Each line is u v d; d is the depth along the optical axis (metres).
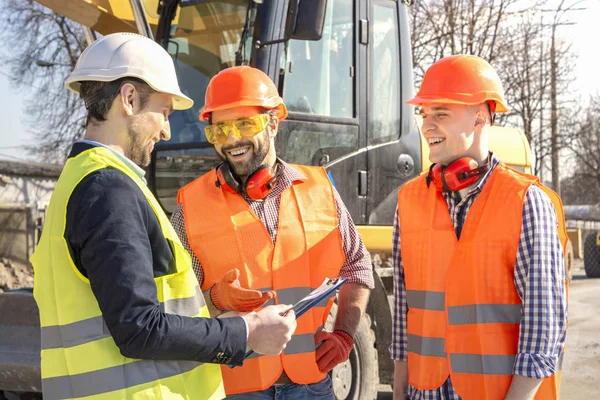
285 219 2.61
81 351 1.78
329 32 4.48
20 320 3.67
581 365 6.51
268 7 4.09
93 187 1.75
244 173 2.60
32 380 3.56
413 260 2.50
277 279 2.52
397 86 4.92
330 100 4.47
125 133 1.92
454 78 2.38
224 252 2.52
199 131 4.27
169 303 1.89
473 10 15.63
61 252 1.80
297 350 2.52
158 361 1.84
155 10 4.85
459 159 2.38
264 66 4.06
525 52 16.95
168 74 1.97
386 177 4.75
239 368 2.46
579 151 24.84
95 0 4.84
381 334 4.59
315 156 4.36
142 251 1.74
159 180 4.36
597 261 14.36
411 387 2.52
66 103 16.64
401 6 5.02
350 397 4.29
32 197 16.80
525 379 2.13
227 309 2.31
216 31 4.35
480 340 2.27
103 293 1.70
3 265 12.28
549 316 2.14
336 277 2.67
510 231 2.24
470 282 2.31
